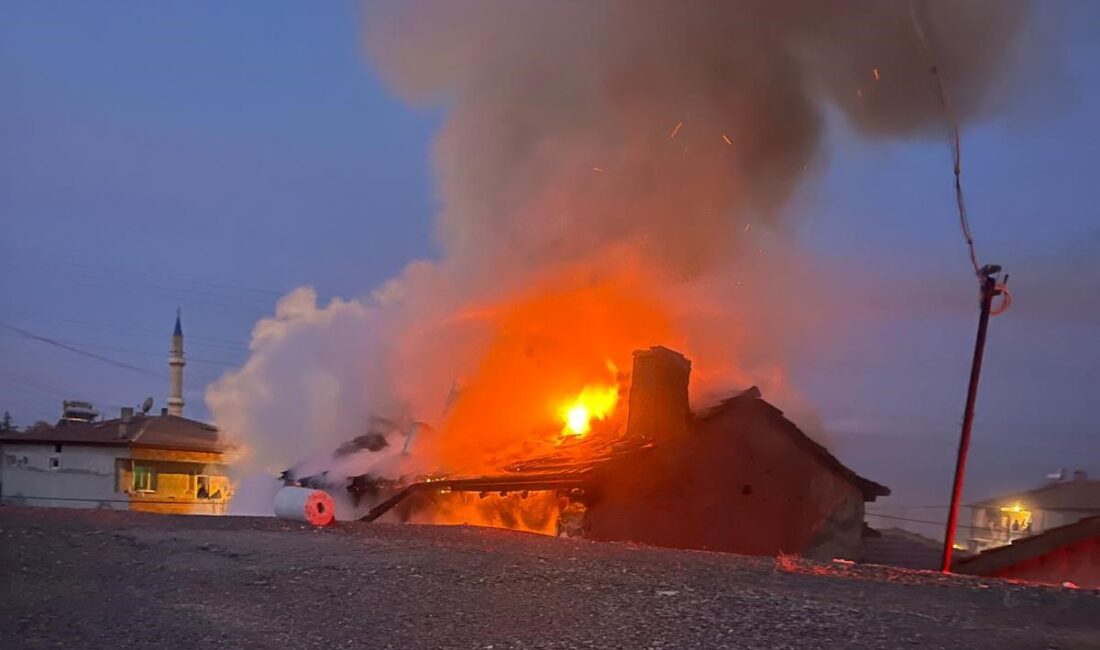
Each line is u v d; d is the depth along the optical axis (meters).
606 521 17.89
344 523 12.64
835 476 21.61
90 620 6.15
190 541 9.66
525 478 18.41
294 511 12.10
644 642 5.84
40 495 37.56
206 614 6.41
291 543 9.81
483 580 7.84
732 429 20.33
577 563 9.05
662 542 18.64
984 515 34.28
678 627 6.27
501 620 6.39
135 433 38.16
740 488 20.06
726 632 6.15
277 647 5.62
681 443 19.34
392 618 6.41
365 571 8.12
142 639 5.72
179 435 39.34
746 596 7.50
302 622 6.25
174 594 7.03
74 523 10.86
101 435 38.16
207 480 38.47
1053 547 16.69
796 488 20.88
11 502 37.66
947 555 16.83
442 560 8.88
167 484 38.19
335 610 6.62
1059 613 7.45
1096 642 6.33
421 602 6.93
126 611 6.43
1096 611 7.57
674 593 7.50
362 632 6.01
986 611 7.41
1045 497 33.50
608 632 6.09
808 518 20.92
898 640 6.09
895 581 9.16
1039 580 16.64
